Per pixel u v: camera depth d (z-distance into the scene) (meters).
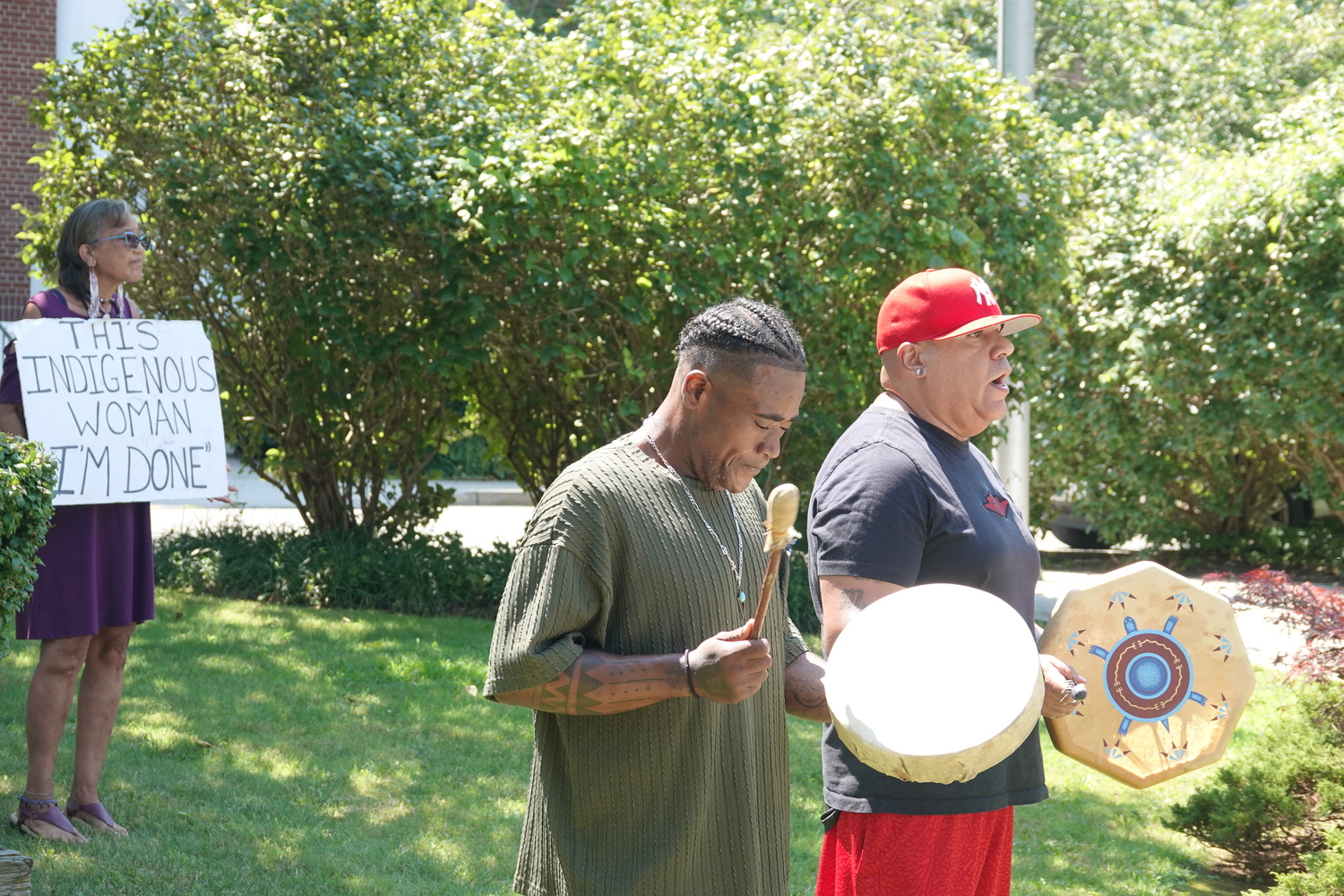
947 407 2.51
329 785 4.46
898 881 2.32
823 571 2.37
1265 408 9.66
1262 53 15.16
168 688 5.57
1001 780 2.38
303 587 7.88
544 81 8.11
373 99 7.71
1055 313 8.74
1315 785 4.30
